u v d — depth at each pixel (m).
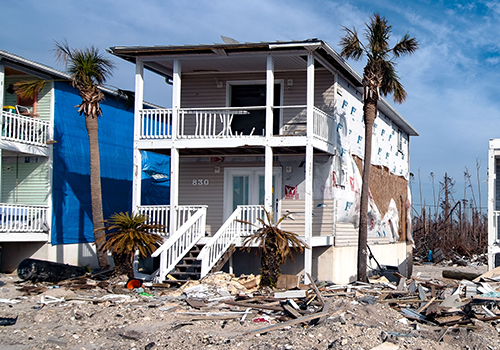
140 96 18.34
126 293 15.01
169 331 10.70
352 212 21.25
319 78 19.67
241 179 20.25
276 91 20.08
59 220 21.05
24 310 13.02
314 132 17.50
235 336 10.47
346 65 18.91
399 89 18.19
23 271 16.80
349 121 21.25
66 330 11.15
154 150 19.47
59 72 20.86
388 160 27.11
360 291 15.29
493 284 16.08
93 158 18.86
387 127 27.08
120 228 17.05
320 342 9.88
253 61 18.61
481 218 48.94
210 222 20.30
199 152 19.59
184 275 16.84
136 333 10.72
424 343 10.04
